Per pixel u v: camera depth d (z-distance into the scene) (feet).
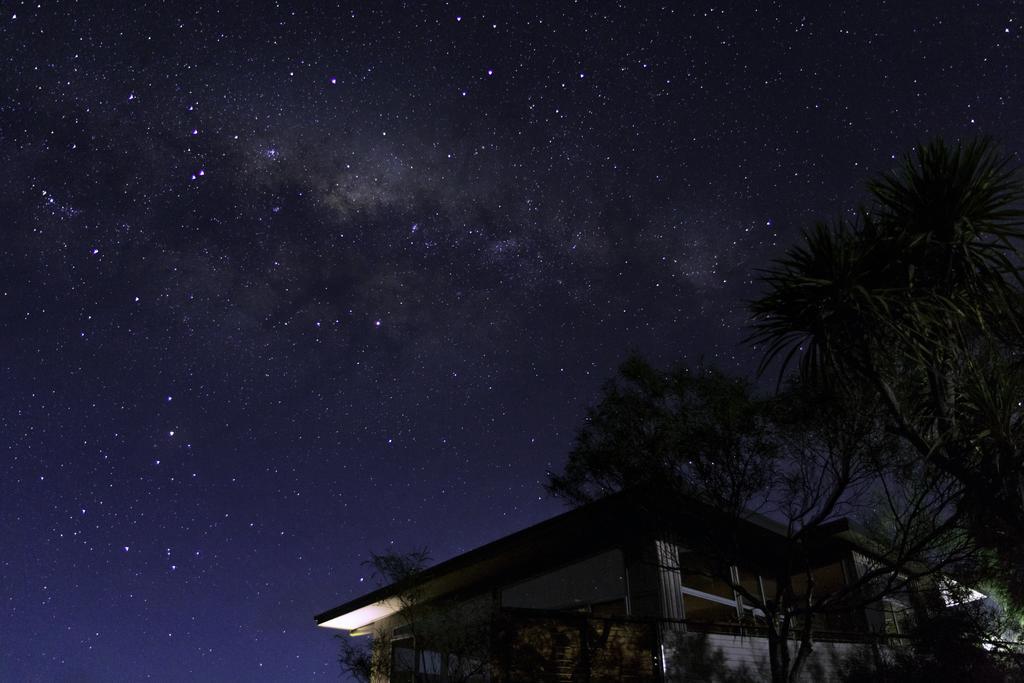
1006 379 21.90
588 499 31.83
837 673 35.37
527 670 30.12
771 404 30.19
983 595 31.65
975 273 22.12
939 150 22.31
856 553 42.47
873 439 28.68
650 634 32.42
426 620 38.32
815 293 22.07
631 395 31.55
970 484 22.12
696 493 31.01
